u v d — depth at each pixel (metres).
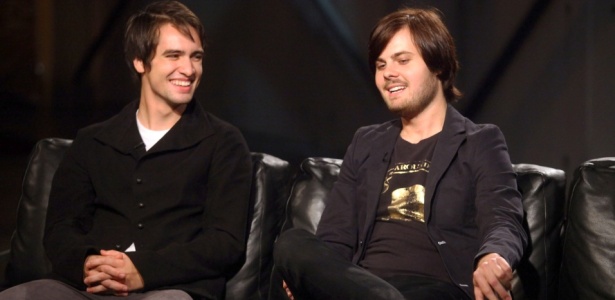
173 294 4.00
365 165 4.36
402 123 4.39
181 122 4.53
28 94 12.66
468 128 4.18
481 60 8.95
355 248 4.31
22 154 11.62
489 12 8.85
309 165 4.82
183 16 4.48
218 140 4.52
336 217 4.34
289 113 11.02
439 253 3.95
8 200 9.55
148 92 4.53
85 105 12.45
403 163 4.22
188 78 4.45
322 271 3.66
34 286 4.05
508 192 3.94
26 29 12.66
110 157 4.50
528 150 8.65
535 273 4.14
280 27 10.92
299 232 4.05
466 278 3.92
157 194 4.39
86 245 4.21
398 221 4.11
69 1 12.34
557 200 4.27
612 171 4.07
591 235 4.00
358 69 10.52
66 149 4.97
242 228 4.39
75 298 4.11
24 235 4.84
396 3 9.94
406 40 4.17
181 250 4.22
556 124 8.39
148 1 11.90
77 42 12.40
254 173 4.71
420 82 4.17
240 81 11.22
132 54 4.54
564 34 8.24
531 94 8.62
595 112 8.05
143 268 4.12
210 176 4.48
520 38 8.64
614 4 7.84
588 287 3.94
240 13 11.09
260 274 4.56
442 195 4.05
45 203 4.86
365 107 10.56
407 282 3.81
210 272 4.29
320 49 10.72
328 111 10.80
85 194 4.55
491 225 3.79
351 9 10.38
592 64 8.02
